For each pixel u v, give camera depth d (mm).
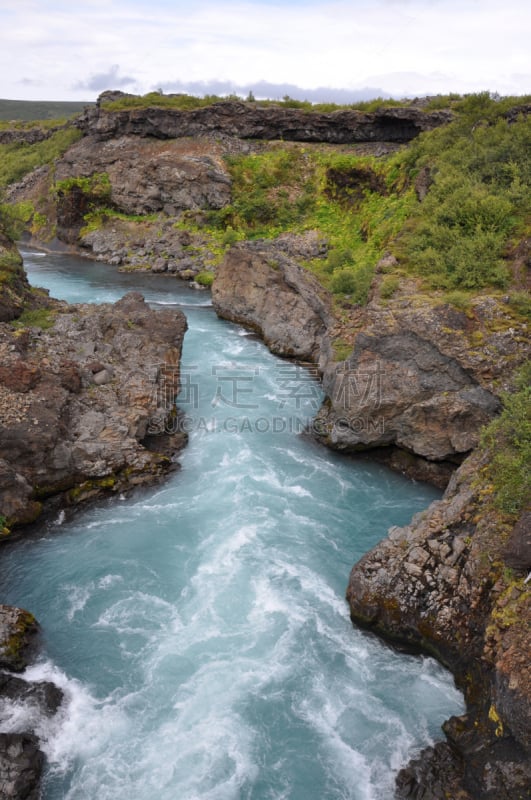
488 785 13086
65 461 23922
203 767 14516
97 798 13852
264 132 75438
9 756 14062
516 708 13000
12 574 20547
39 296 36594
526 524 15852
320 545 22234
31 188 87438
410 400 26047
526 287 27578
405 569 18234
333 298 39000
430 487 26234
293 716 15852
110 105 79562
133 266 64000
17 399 23984
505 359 24266
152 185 71250
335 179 67250
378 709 16094
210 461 27406
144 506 24188
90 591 19875
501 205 31484
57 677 16781
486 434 20781
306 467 27406
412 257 31719
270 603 19500
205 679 16797
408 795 13844
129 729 15391
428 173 45281
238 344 42031
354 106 75438
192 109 75375
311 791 14102
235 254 46062
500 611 15266
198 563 21156
